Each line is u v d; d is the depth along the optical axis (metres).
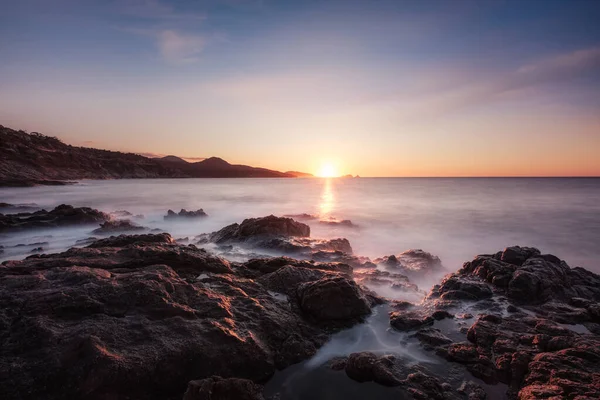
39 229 23.81
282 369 6.41
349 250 18.36
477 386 5.78
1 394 4.75
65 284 7.18
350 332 7.66
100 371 5.10
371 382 6.00
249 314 7.36
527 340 6.72
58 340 5.54
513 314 8.31
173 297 7.19
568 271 11.12
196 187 94.81
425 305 9.26
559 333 6.93
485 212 37.44
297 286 8.98
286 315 7.72
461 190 79.88
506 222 30.83
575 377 5.32
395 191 78.12
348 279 8.84
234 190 82.06
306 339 7.19
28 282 7.11
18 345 5.43
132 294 6.85
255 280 9.54
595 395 4.84
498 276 10.20
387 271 13.45
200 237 22.58
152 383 5.37
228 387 5.18
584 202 46.88
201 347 5.94
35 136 145.62
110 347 5.57
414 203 48.09
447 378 6.04
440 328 7.84
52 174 112.44
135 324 6.18
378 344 7.23
